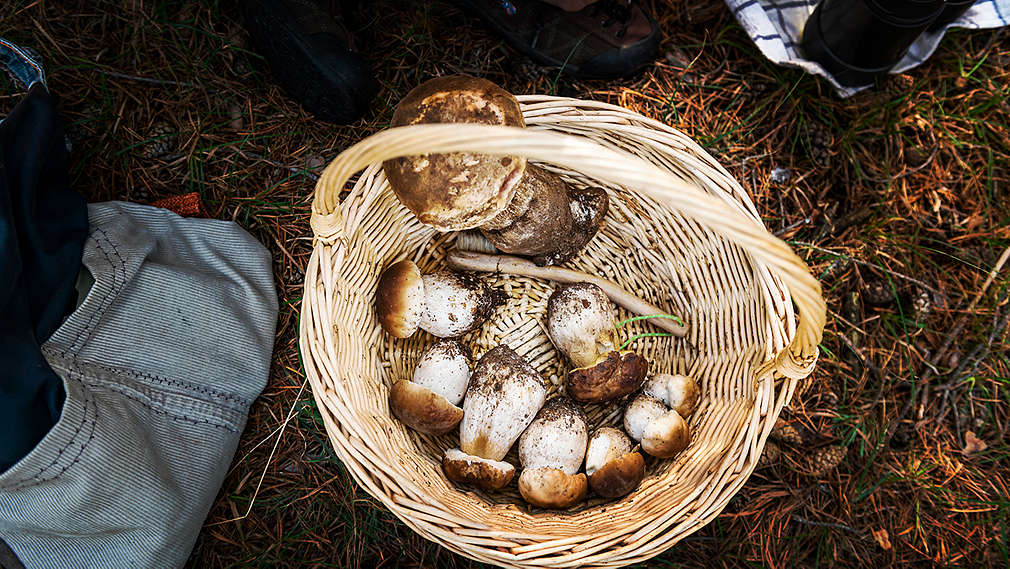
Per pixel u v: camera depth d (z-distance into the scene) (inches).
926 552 28.6
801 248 30.0
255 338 27.2
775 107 30.6
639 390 25.9
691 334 26.4
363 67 27.4
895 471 29.0
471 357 25.9
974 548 28.6
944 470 29.2
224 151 29.4
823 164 30.5
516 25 29.4
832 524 28.6
